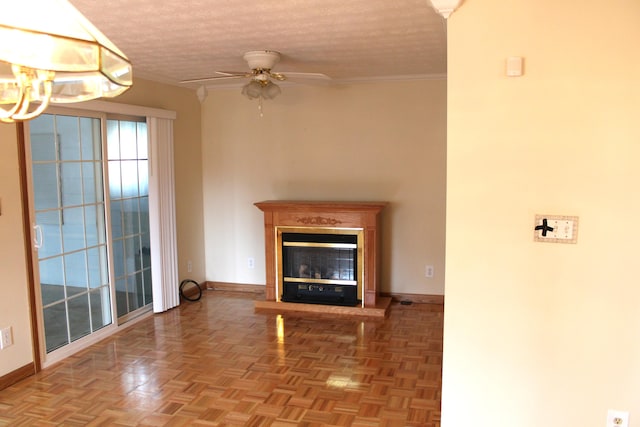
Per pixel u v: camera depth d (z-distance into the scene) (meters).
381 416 3.03
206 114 5.74
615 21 2.02
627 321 2.14
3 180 3.41
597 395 2.21
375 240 4.93
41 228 3.78
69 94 1.51
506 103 2.15
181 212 5.46
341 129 5.34
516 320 2.25
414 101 5.11
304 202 5.18
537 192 2.16
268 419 3.01
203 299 5.54
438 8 2.15
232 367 3.75
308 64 4.36
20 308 3.55
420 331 4.48
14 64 1.17
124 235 4.74
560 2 2.06
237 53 3.87
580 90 2.07
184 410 3.13
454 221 2.26
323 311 5.01
